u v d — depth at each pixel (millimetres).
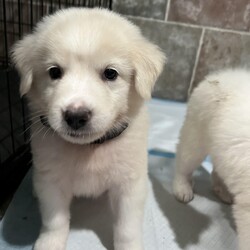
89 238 267
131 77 222
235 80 281
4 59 429
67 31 205
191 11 459
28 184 313
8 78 372
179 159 321
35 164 233
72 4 435
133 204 243
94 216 288
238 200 238
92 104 192
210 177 352
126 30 221
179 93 508
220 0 449
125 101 220
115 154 227
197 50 482
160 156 381
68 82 199
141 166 240
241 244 227
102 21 215
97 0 446
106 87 209
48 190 236
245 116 252
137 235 248
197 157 308
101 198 304
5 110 368
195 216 300
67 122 193
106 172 234
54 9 440
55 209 241
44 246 244
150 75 224
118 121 223
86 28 205
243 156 244
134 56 218
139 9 467
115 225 252
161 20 469
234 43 473
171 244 269
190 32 472
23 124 328
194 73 497
